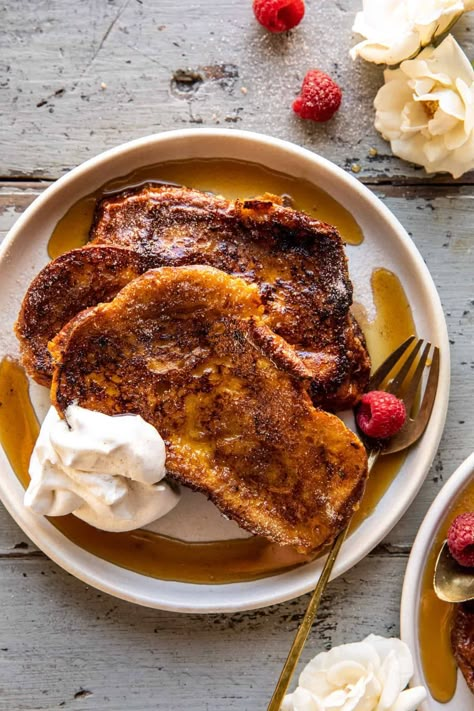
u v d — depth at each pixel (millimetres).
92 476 667
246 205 678
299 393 664
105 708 725
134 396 667
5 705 722
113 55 729
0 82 727
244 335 661
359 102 731
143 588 707
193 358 667
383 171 730
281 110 730
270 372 663
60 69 728
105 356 666
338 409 704
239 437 668
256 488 673
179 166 718
